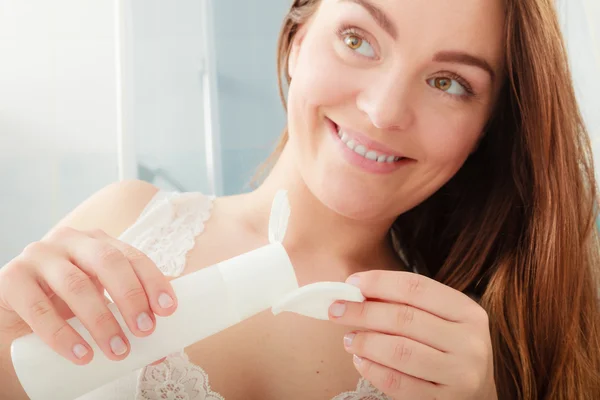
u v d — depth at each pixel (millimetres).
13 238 1182
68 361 417
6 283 441
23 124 1207
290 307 455
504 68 694
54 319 421
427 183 679
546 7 695
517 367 768
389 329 508
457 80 629
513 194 819
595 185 768
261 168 1023
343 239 756
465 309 537
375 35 583
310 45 639
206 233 728
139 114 1244
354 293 471
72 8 1240
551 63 703
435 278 869
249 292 436
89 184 1225
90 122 1233
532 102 721
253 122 1275
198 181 1257
